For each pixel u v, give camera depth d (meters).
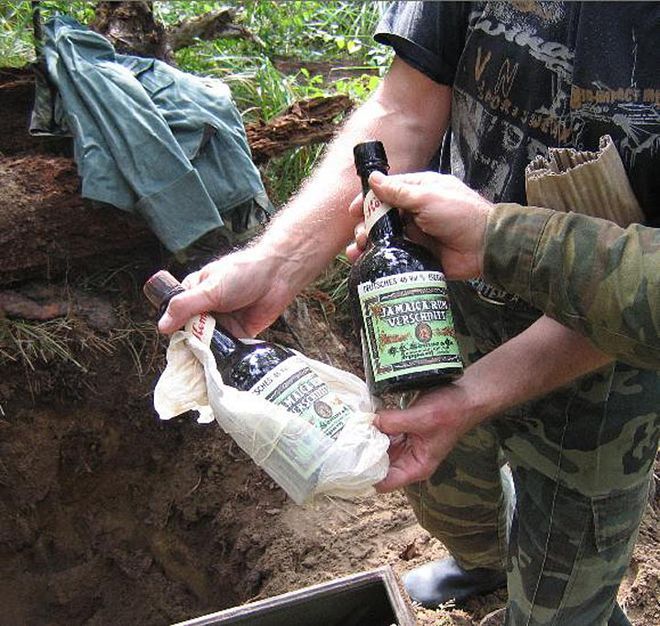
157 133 2.23
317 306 2.58
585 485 1.40
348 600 1.27
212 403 1.08
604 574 1.47
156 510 2.38
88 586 2.42
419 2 1.35
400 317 1.00
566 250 0.97
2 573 2.40
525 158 1.26
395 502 2.19
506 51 1.23
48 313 2.29
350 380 1.15
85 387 2.29
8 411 2.25
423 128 1.43
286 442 1.03
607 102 1.14
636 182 1.16
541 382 1.17
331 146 1.45
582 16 1.13
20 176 2.30
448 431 1.12
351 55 3.67
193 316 1.16
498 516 1.73
